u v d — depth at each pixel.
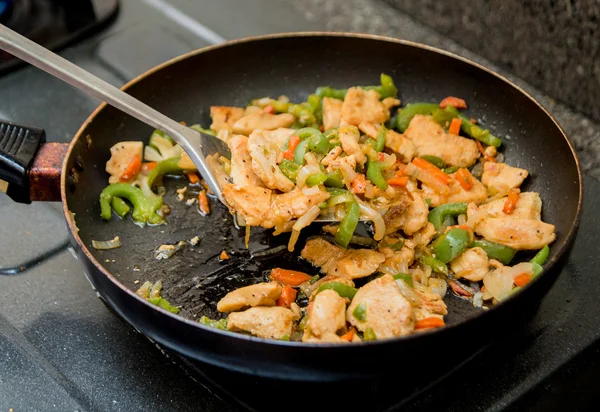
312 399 0.62
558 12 0.77
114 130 0.73
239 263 0.68
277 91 0.78
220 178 0.69
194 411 0.62
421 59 0.76
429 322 0.62
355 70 0.78
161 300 0.65
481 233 0.67
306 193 0.66
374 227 0.68
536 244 0.66
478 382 0.63
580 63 0.78
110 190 0.70
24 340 0.65
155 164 0.73
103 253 0.68
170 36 0.88
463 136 0.75
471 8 0.84
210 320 0.63
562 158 0.69
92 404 0.62
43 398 0.62
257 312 0.63
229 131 0.74
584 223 0.71
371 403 0.62
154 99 0.75
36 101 0.81
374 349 0.56
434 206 0.70
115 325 0.66
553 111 0.80
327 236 0.69
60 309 0.67
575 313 0.66
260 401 0.62
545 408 0.63
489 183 0.71
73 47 0.86
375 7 0.92
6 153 0.65
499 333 0.59
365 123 0.73
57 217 0.72
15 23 0.86
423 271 0.67
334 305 0.62
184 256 0.68
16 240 0.71
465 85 0.75
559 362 0.63
